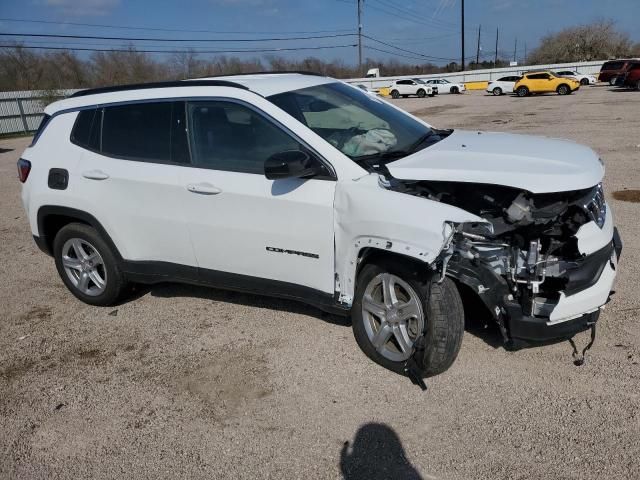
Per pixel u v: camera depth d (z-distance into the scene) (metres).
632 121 15.55
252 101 3.85
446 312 3.24
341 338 4.05
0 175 12.80
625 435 2.88
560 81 32.59
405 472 2.78
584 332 3.88
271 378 3.64
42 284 5.55
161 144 4.22
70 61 46.59
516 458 2.80
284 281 3.91
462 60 62.03
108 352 4.15
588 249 3.28
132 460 3.02
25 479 2.95
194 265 4.27
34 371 3.97
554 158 3.45
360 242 3.39
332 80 4.73
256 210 3.79
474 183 3.38
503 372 3.50
